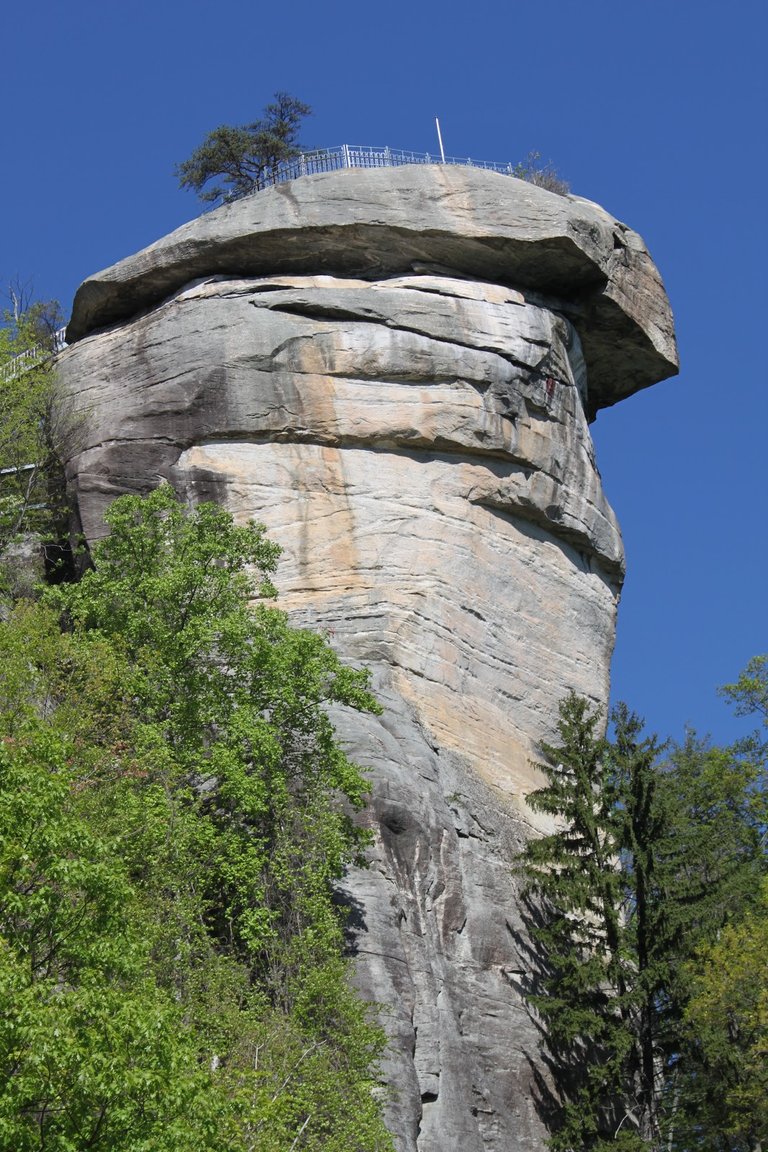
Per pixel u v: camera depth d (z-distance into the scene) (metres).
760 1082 35.16
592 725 40.91
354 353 43.44
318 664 34.94
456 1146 31.94
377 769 36.09
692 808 46.59
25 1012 18.47
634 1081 35.88
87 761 29.67
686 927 37.06
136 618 34.56
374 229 44.62
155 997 21.94
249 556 37.75
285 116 57.34
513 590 43.91
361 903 33.66
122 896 21.33
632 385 51.19
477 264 45.81
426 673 41.06
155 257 45.41
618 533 47.88
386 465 43.19
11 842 20.61
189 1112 19.52
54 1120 18.78
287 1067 26.80
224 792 31.92
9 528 43.47
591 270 46.66
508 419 44.34
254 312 43.97
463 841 37.97
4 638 31.56
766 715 50.41
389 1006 31.98
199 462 42.78
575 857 38.03
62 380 45.44
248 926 30.45
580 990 36.69
